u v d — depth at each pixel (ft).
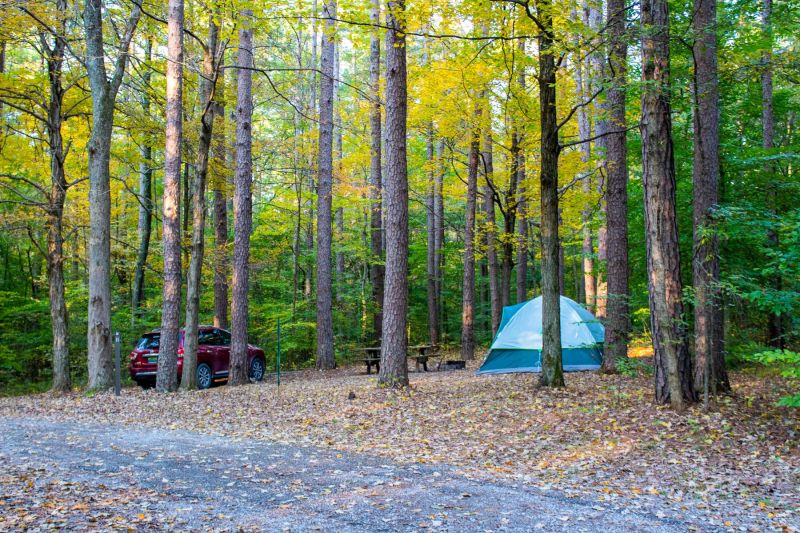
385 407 31.73
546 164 33.99
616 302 39.96
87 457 21.75
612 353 40.01
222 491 17.10
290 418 30.35
